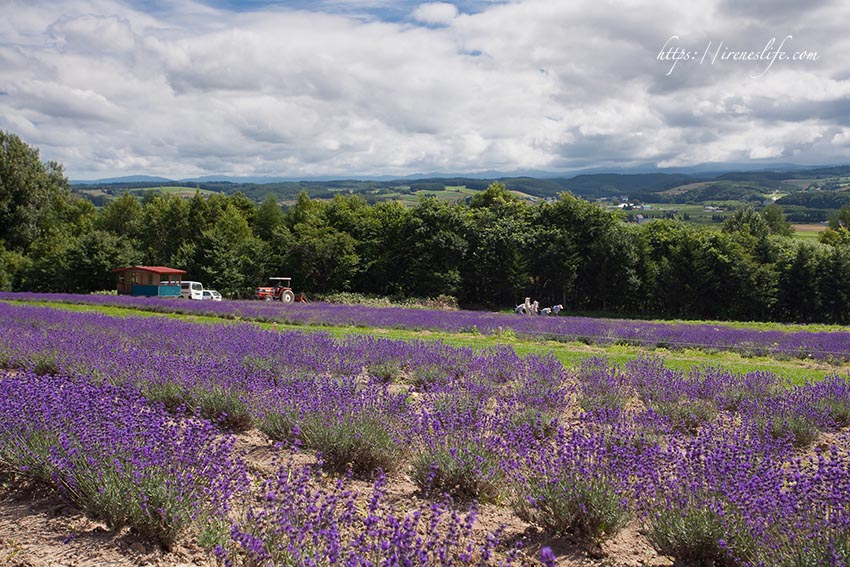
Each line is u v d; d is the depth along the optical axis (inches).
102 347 450.3
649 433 265.9
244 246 2363.4
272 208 2898.6
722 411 370.9
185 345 509.4
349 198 2974.9
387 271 2315.5
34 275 2289.6
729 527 164.1
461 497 218.7
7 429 220.4
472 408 296.7
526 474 208.2
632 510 190.2
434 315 1116.5
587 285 2201.0
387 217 2383.1
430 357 481.4
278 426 273.7
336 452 243.9
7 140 2689.5
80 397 259.4
